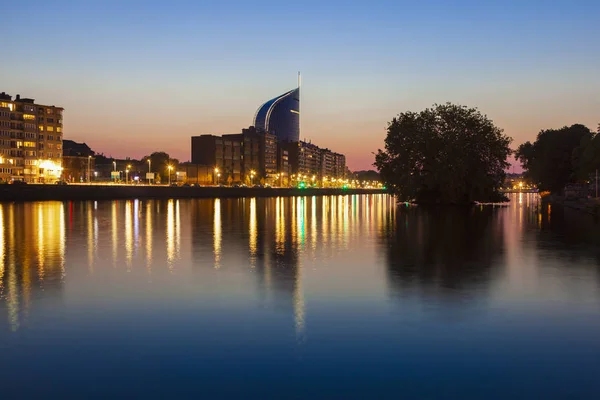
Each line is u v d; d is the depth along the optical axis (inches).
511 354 521.3
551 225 2089.1
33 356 519.5
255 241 1515.7
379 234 1733.5
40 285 848.3
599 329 600.1
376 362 501.0
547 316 653.3
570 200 4854.8
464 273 950.4
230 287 829.8
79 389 446.0
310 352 527.5
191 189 6619.1
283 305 711.1
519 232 1784.0
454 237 1621.6
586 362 500.1
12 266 1041.5
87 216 2738.7
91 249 1318.9
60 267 1029.8
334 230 1898.4
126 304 719.1
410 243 1460.4
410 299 743.1
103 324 623.5
